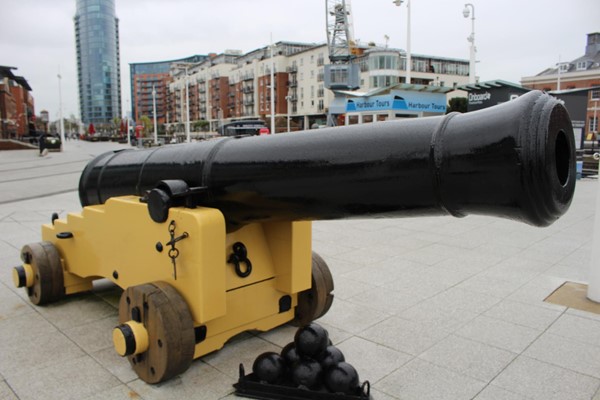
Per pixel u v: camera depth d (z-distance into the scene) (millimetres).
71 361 3229
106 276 3678
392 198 2195
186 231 2805
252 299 3295
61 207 9906
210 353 3354
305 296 3594
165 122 136375
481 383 2961
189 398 2799
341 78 39938
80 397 2797
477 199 1937
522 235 7207
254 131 25359
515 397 2811
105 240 3615
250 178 2717
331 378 2662
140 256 3223
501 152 1781
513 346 3465
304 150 2480
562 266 5535
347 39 41500
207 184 2930
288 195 2596
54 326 3801
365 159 2221
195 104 114625
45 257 4125
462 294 4555
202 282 2764
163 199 2898
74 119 146000
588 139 29578
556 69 68625
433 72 73312
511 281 4957
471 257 5918
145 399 2781
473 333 3682
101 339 3566
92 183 3994
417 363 3209
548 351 3389
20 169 20484
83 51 156250
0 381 2969
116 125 115688
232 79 99812
